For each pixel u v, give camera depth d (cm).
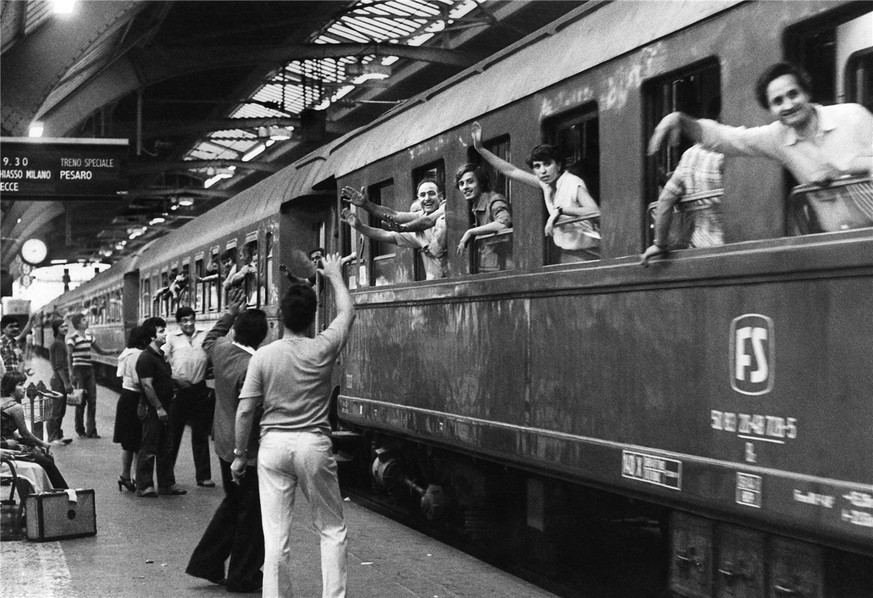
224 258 1655
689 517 550
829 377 431
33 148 1775
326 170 1177
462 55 2783
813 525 436
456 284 793
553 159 658
